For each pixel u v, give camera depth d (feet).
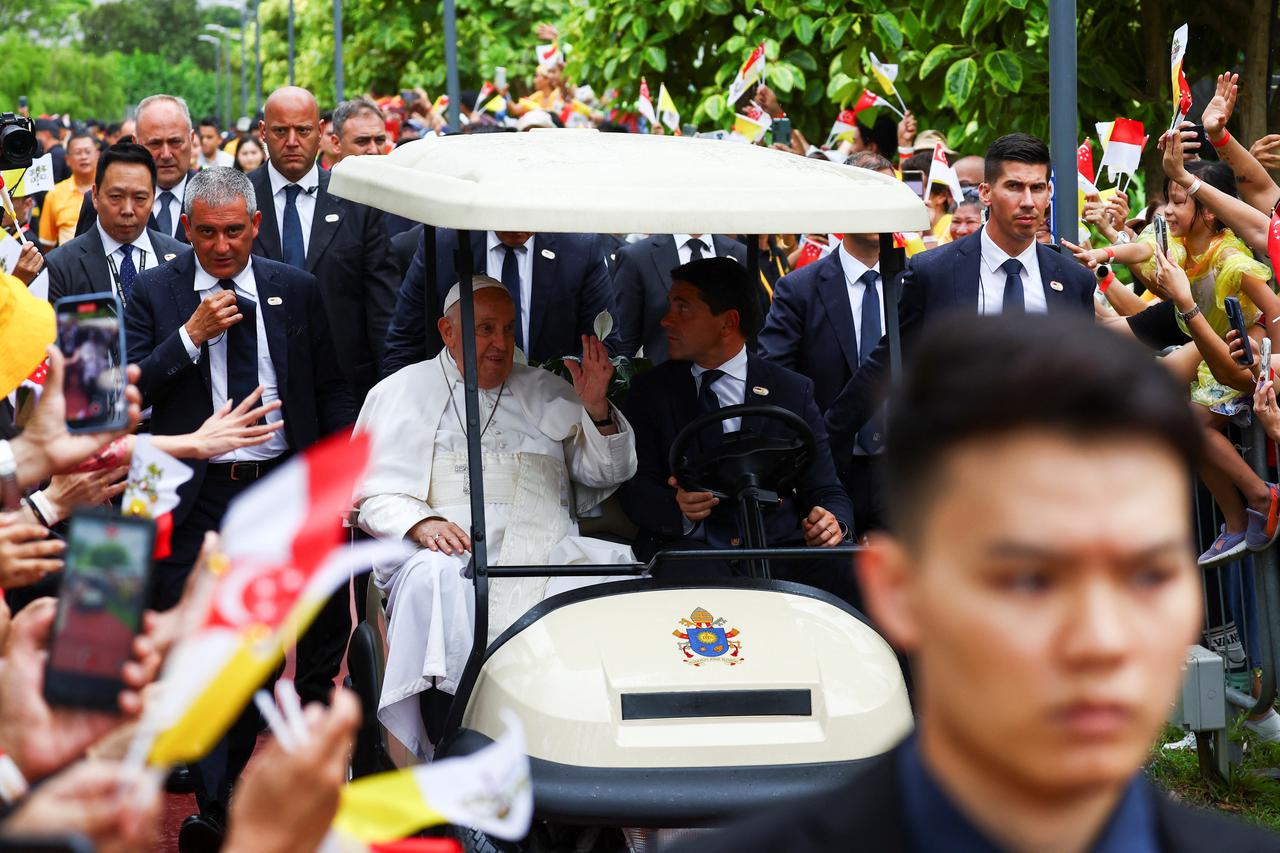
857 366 72.38
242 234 61.21
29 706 19.24
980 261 64.44
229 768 59.11
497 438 53.01
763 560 51.39
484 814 16.66
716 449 48.75
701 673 42.04
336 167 52.03
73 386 29.58
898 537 13.56
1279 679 63.16
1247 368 57.98
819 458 55.83
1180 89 65.10
